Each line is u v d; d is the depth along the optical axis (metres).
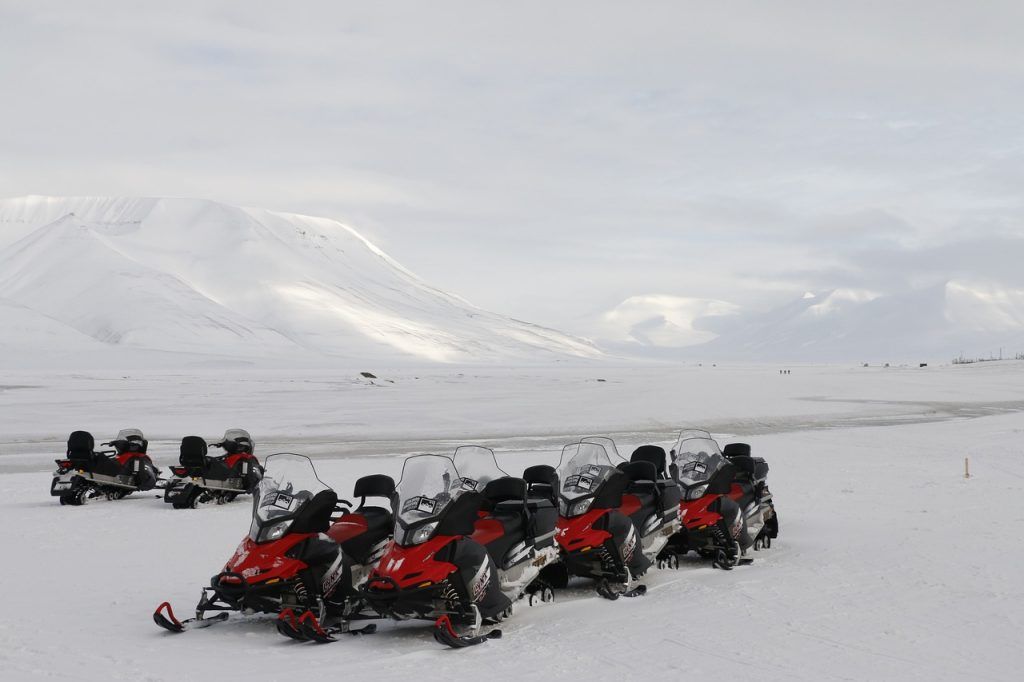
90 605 10.43
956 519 15.88
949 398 60.06
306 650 8.87
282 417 45.84
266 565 9.52
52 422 42.88
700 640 8.98
